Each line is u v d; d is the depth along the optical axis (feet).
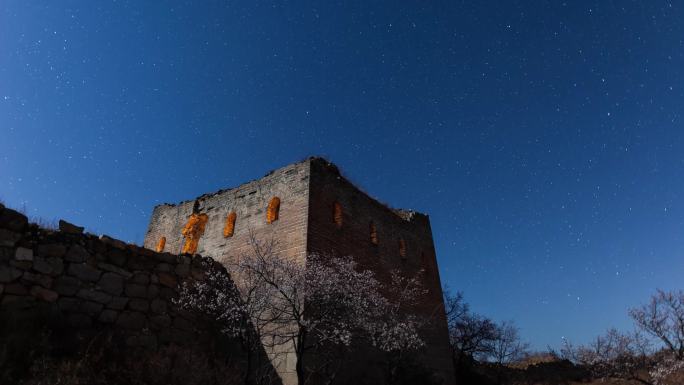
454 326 86.17
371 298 43.70
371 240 61.36
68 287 32.07
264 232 52.13
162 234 66.08
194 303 40.34
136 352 31.89
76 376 24.58
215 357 40.19
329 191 55.31
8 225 30.19
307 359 39.32
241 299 39.68
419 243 73.97
